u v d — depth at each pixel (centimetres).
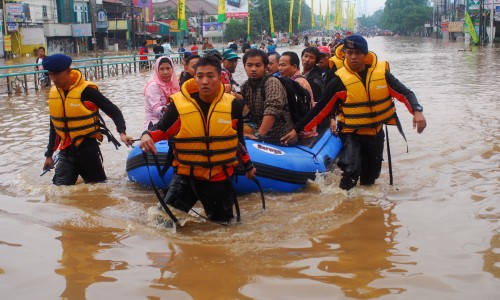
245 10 6094
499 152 735
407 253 402
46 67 579
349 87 568
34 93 1670
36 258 400
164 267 383
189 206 488
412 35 12012
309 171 623
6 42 3750
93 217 492
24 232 455
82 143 615
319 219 493
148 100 675
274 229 468
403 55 3747
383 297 333
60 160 620
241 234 455
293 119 670
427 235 438
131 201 562
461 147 774
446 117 1036
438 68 2417
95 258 400
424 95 1409
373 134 581
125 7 6362
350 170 577
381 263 385
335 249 415
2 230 459
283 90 630
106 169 707
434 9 9438
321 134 750
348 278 361
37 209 517
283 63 722
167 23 7175
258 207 540
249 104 648
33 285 354
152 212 484
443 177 623
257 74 622
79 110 598
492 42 4659
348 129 584
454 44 5709
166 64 677
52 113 606
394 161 716
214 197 478
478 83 1686
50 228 466
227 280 361
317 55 810
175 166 478
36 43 4234
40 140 891
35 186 610
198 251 414
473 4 5181
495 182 588
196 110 455
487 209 496
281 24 9325
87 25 4831
